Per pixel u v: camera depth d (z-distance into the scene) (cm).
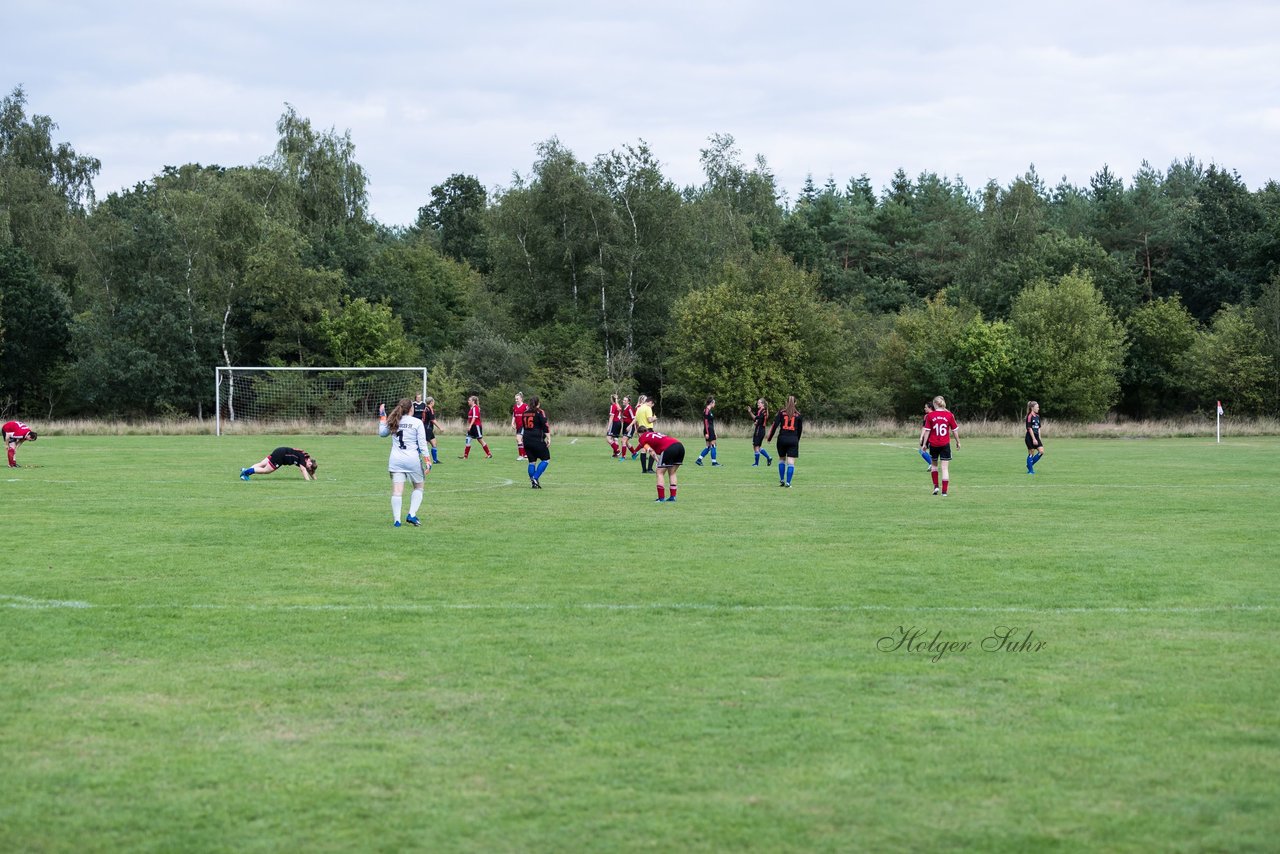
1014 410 6681
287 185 7200
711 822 550
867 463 3309
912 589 1149
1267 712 725
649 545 1473
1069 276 6750
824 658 862
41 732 682
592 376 6706
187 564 1307
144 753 646
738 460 3466
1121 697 759
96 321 6488
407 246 8531
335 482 2480
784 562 1327
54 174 7256
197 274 6656
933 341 6738
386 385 6162
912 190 12056
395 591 1139
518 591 1138
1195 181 11744
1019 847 523
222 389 6431
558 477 2684
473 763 630
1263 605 1068
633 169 7406
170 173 9500
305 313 6719
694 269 7631
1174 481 2598
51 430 5084
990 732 683
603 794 585
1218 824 549
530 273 7600
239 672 820
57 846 523
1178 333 7169
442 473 2812
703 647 897
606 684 788
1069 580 1204
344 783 600
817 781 603
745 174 8644
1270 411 6544
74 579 1203
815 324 6488
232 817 556
